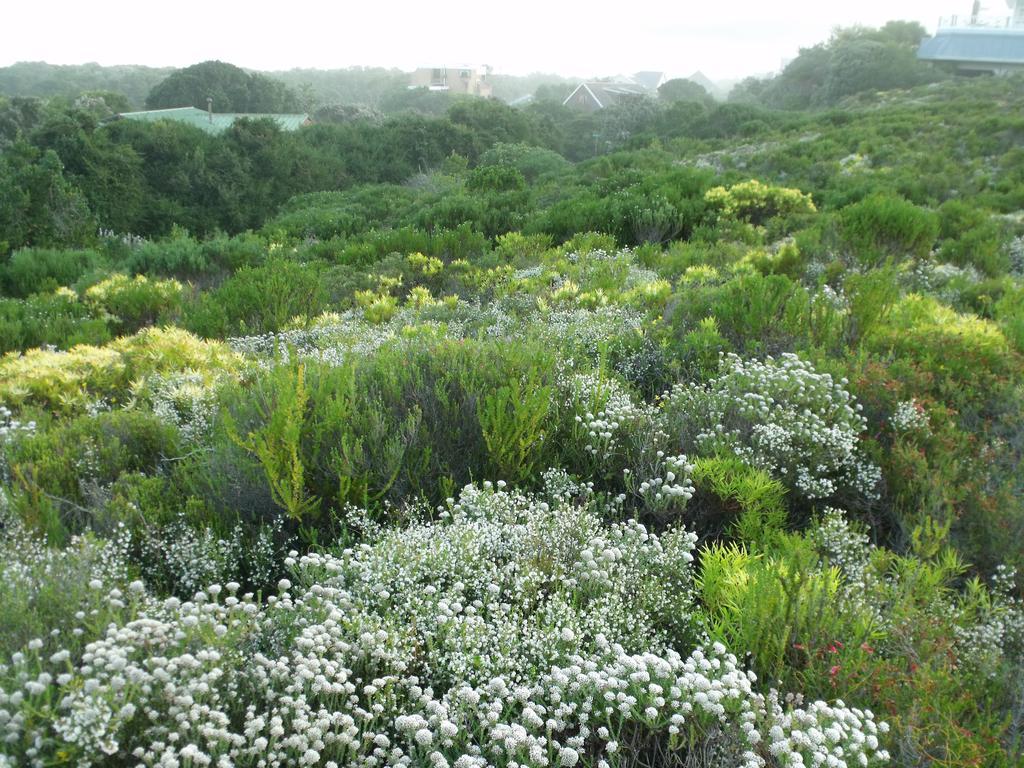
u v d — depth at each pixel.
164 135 39.97
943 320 5.77
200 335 7.89
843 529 3.42
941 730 2.16
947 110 30.98
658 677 2.31
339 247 13.82
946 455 3.96
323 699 2.21
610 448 4.05
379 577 2.77
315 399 4.08
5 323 7.27
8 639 2.08
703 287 7.10
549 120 73.88
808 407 4.29
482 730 2.19
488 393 4.29
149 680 1.92
